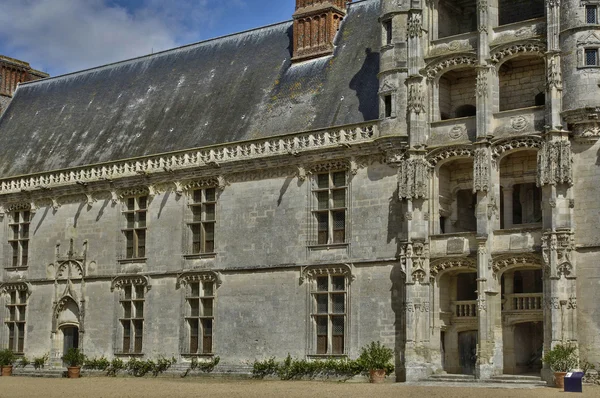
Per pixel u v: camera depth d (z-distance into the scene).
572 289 39.12
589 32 39.97
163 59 60.78
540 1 45.16
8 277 58.69
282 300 47.03
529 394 34.09
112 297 53.53
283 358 46.53
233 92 54.22
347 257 45.28
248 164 49.06
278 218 47.91
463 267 42.19
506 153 41.78
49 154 60.03
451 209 44.66
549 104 40.50
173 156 52.00
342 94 48.88
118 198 54.31
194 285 50.66
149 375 50.84
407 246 42.81
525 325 46.03
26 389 41.09
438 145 43.38
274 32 56.28
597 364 38.50
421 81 44.03
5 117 66.69
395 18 45.31
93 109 61.09
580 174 39.91
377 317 43.94
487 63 42.47
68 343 55.84
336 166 46.50
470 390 36.44
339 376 44.19
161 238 52.09
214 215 50.44
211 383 44.38
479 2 43.00
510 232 41.09
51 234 57.09
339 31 52.84
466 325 43.25
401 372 42.69
